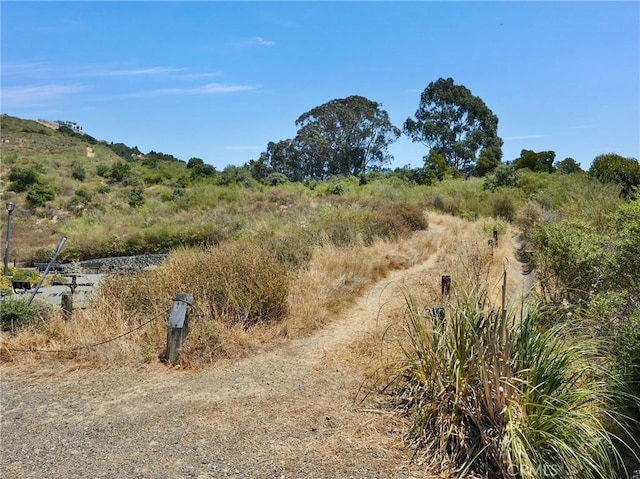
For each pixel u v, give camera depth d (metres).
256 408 4.01
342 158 54.72
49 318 6.23
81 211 34.03
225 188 36.50
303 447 3.36
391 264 10.73
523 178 26.66
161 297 6.33
